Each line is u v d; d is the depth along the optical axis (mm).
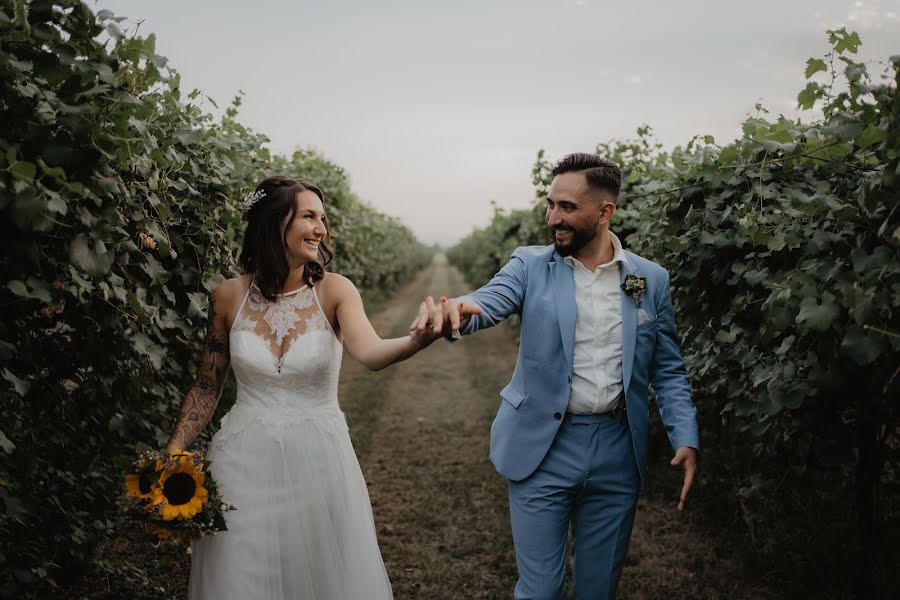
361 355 2145
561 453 2387
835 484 3414
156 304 2424
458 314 2002
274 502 2174
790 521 3510
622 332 2389
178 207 2615
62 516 2521
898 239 1784
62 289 1898
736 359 2793
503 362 10547
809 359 2305
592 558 2449
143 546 3559
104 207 1803
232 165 3070
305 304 2275
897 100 1844
